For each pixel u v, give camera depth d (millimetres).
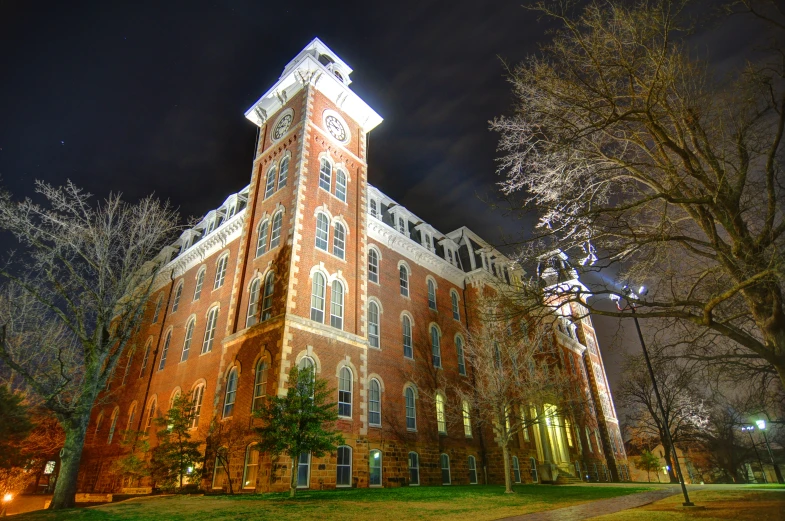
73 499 16844
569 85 11781
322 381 18281
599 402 51594
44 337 22906
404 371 29234
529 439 35875
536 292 12656
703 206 11930
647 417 50156
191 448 22625
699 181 12320
